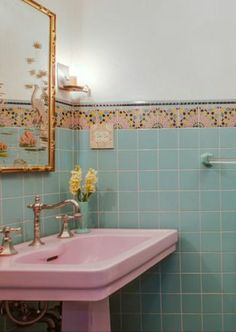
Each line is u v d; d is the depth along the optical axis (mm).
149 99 2006
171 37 1998
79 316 1331
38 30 1729
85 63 2029
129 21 2012
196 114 1982
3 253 1388
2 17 1511
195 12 1987
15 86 1584
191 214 1983
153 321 2004
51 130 1806
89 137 2020
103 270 1162
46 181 1799
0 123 1507
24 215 1648
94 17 2025
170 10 2000
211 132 1975
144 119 2006
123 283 1321
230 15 1968
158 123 2000
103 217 2020
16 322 1484
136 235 1817
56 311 1572
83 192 1913
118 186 2014
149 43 2010
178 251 1989
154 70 2006
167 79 1998
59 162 1905
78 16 2027
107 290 1200
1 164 1514
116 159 2014
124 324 2010
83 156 2023
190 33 1988
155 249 1596
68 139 1986
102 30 2023
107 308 1447
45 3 1796
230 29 1966
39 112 1729
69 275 1152
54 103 1822
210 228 1975
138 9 2012
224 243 1966
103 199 2021
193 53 1986
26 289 1179
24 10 1638
